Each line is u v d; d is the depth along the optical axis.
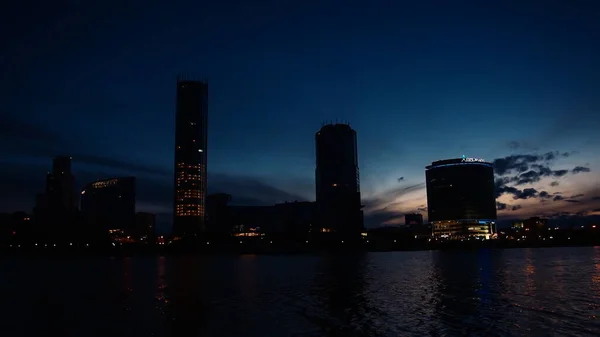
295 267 172.88
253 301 68.50
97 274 141.88
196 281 108.38
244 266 188.25
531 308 57.03
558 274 110.50
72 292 86.44
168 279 116.19
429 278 106.00
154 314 57.69
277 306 62.72
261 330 46.72
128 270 164.62
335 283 97.75
